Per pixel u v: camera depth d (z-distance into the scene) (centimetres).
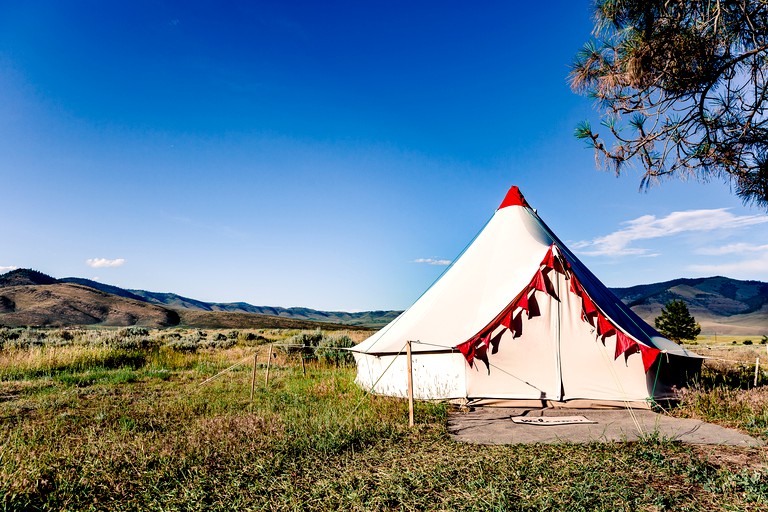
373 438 529
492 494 344
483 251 987
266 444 492
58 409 749
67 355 1343
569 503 330
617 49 592
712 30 541
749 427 562
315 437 513
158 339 2156
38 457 454
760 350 2089
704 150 612
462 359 810
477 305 882
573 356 783
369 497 350
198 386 1003
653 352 735
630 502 334
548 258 799
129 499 361
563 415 698
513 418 671
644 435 521
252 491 367
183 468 424
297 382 1020
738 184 648
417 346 829
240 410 723
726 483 357
